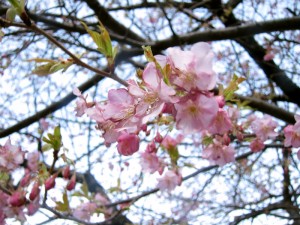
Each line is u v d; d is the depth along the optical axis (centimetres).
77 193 272
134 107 108
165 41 352
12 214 175
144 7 456
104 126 121
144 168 248
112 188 365
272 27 340
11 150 194
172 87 100
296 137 172
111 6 500
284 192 477
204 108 99
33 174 182
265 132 249
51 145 174
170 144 246
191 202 490
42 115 418
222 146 221
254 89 486
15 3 121
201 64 98
